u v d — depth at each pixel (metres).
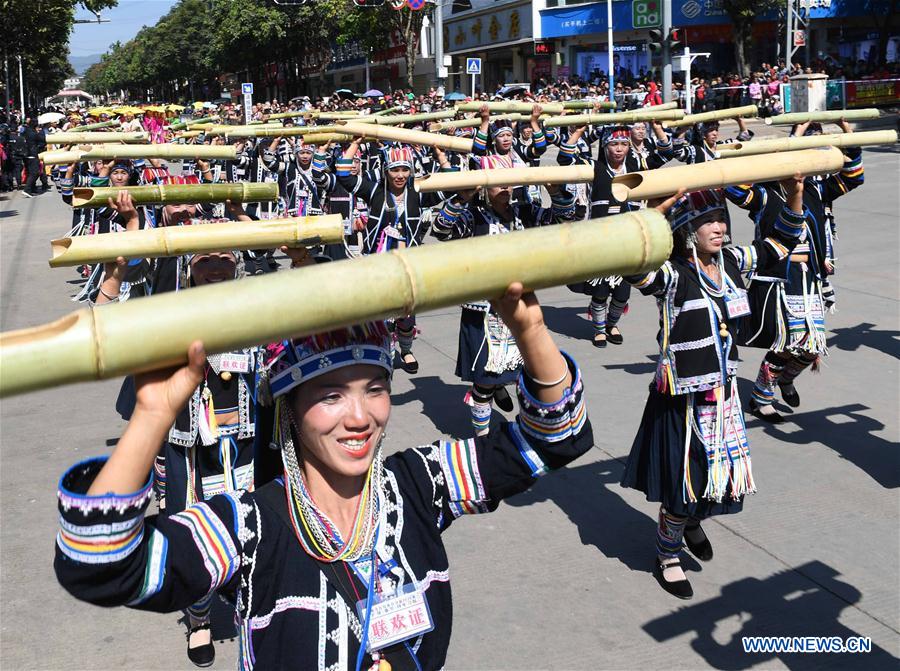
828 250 6.53
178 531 1.65
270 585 1.73
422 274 1.44
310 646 1.72
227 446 3.65
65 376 1.27
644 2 20.69
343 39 41.22
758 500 4.95
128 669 3.66
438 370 7.60
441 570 1.88
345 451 1.73
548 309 9.64
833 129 19.42
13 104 66.56
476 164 6.77
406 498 1.89
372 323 1.75
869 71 33.56
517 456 1.86
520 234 1.54
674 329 3.84
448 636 1.87
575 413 1.80
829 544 4.45
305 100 28.31
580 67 38.53
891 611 3.90
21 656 3.73
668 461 3.96
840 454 5.50
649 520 4.80
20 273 12.32
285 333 1.37
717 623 3.85
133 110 26.95
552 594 4.10
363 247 7.56
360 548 1.79
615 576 4.24
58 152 4.36
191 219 4.56
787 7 32.06
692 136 8.91
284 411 1.79
